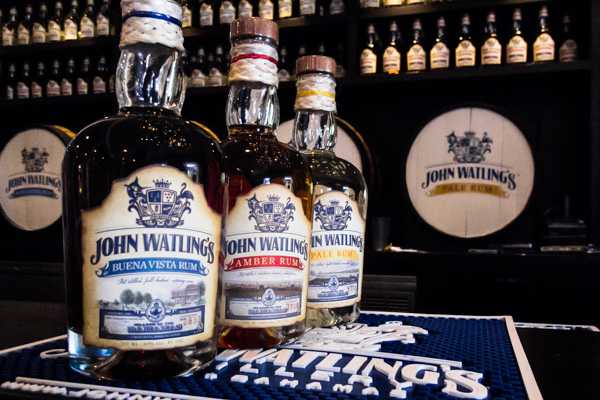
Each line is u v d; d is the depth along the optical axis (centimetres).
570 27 224
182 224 54
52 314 121
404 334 77
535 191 218
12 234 290
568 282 195
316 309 83
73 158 57
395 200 250
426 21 245
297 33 253
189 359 54
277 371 57
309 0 243
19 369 57
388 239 226
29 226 284
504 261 196
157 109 64
